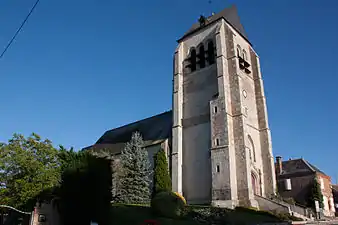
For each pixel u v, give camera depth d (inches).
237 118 1437.0
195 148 1517.0
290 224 968.9
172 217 1051.9
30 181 1091.9
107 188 893.2
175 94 1674.5
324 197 1907.0
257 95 1690.5
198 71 1665.8
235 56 1546.5
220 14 1770.4
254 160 1519.4
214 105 1481.3
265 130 1606.8
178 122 1601.9
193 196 1441.9
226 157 1348.4
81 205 844.6
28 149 1152.2
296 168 2001.7
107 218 876.0
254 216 1122.0
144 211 1136.8
